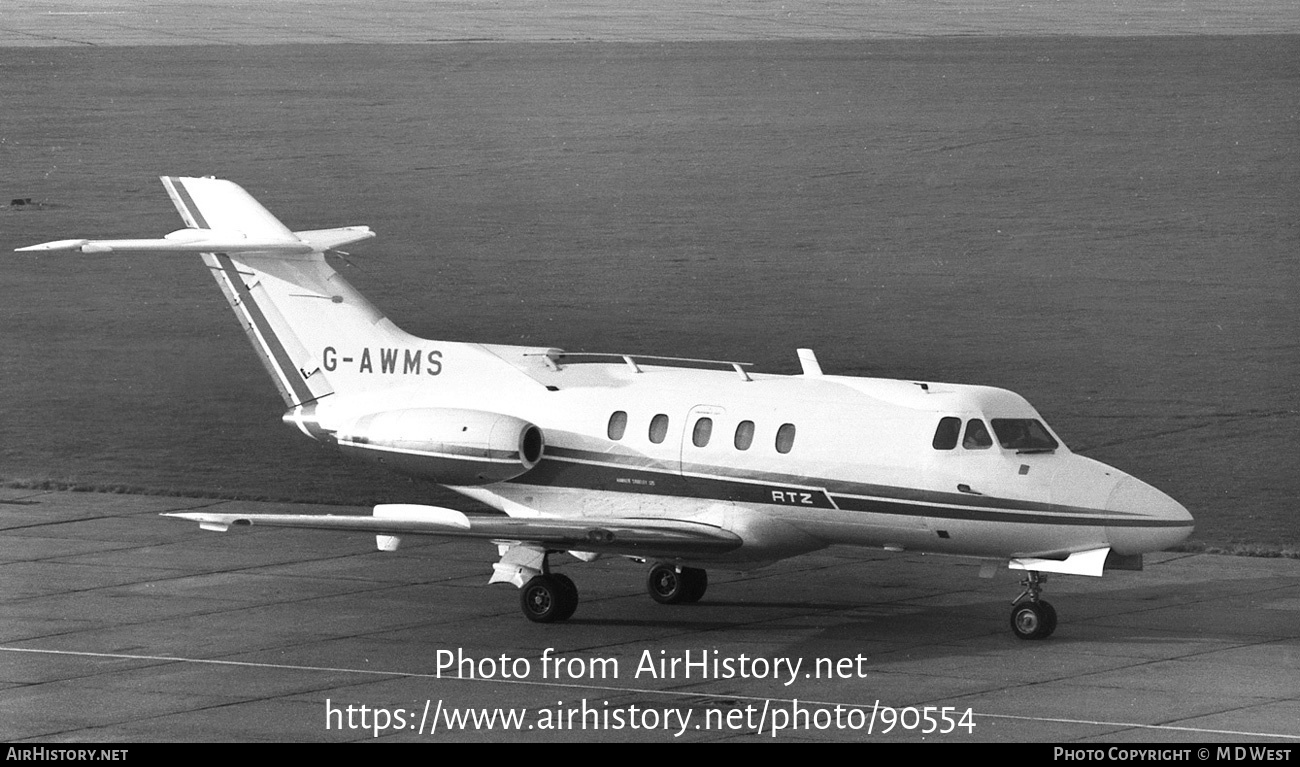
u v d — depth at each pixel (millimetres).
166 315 89250
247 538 46094
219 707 30672
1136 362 75562
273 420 66625
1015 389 70688
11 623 37062
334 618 37531
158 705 30875
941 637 35656
